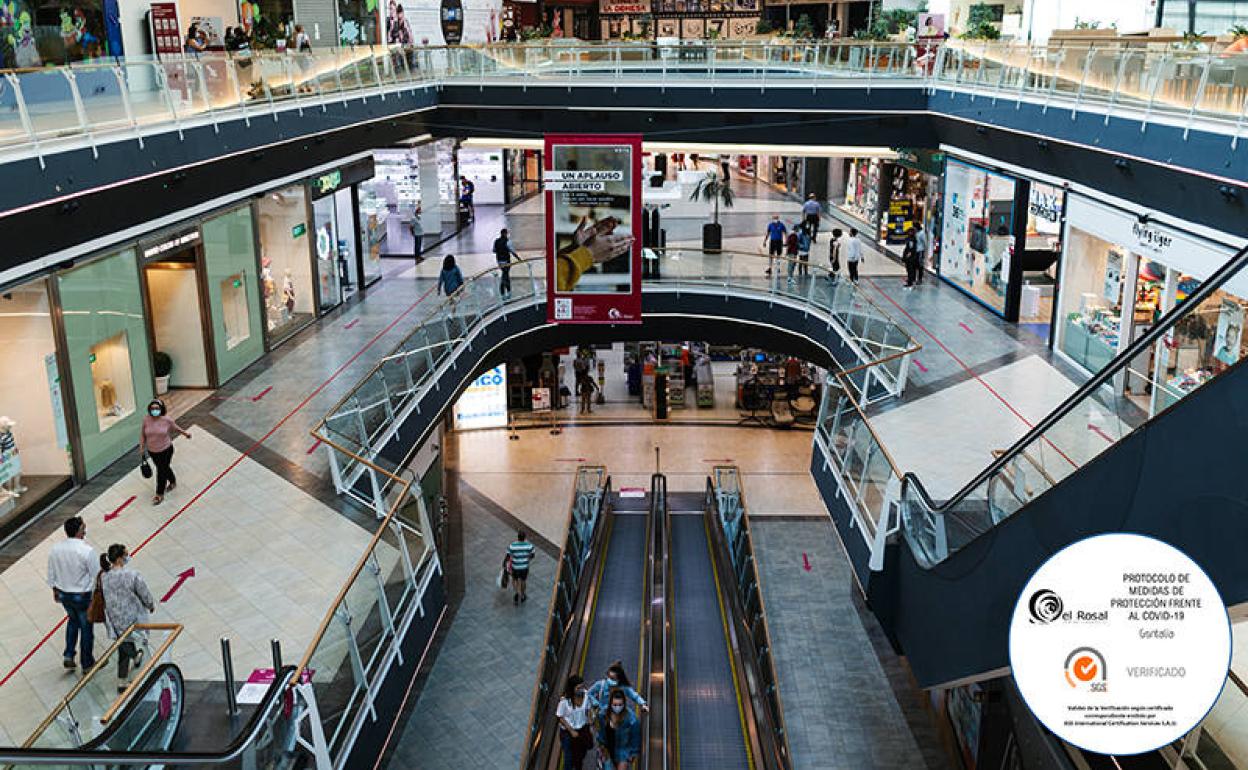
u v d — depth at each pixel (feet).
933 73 81.00
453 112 88.28
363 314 75.92
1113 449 22.75
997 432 50.80
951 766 44.96
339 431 45.75
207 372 59.26
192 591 37.96
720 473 72.38
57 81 41.63
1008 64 67.21
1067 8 100.63
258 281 64.44
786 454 84.74
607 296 62.18
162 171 49.03
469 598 61.77
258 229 64.18
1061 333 62.64
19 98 39.22
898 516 37.32
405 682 36.65
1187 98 46.75
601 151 60.08
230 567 39.75
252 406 56.80
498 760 47.16
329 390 59.16
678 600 54.95
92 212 45.01
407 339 55.47
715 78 84.02
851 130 82.94
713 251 80.43
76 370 46.24
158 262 56.95
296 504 45.21
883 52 81.51
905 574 36.37
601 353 112.47
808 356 77.20
